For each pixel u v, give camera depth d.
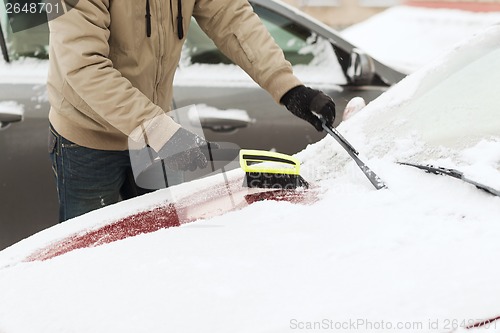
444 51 2.70
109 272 1.75
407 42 8.56
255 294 1.57
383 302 1.48
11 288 1.76
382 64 4.61
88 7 2.29
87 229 2.16
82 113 2.54
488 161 2.06
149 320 1.52
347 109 2.72
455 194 1.98
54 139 2.69
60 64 2.35
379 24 9.17
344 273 1.62
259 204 2.12
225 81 4.21
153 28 2.47
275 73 2.61
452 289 1.50
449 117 2.33
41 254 2.03
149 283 1.66
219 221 2.03
